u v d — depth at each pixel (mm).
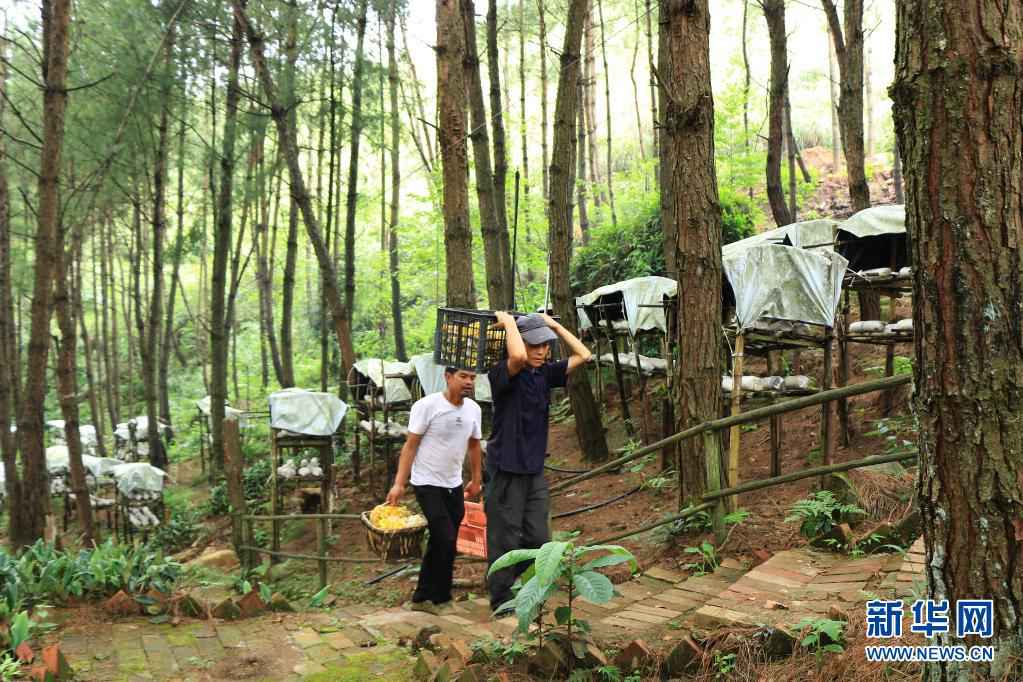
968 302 2139
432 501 4996
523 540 4617
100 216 16250
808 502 4773
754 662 3047
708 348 5379
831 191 17625
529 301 15109
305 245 24953
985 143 2115
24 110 11062
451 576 5145
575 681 3182
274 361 18609
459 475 5125
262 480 12305
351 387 10750
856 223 7137
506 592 4504
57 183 7617
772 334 5758
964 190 2131
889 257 7641
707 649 3186
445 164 7578
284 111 9969
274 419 8852
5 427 8922
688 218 5371
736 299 5578
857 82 8508
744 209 12977
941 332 2195
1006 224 2109
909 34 2221
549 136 26766
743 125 14969
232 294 15219
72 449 8523
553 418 11258
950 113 2141
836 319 6457
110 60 9828
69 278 18031
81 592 4984
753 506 5484
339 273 21625
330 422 9008
